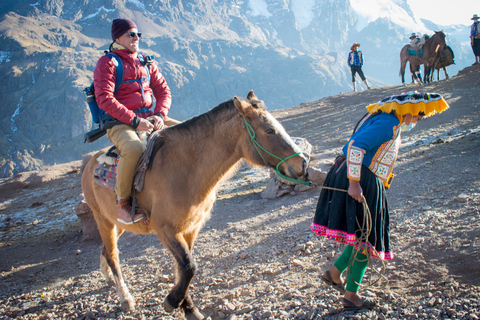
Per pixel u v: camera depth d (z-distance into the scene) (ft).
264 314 11.48
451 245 12.97
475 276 11.05
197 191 11.62
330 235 10.30
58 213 32.86
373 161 10.21
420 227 15.21
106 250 15.11
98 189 13.76
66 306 15.35
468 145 26.45
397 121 10.12
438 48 60.75
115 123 12.50
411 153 27.78
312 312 10.95
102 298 15.48
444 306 10.08
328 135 43.11
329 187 10.43
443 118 37.37
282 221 20.49
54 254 23.81
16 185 44.01
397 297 10.99
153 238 22.33
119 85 12.57
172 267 17.38
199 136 11.73
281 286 13.24
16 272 21.15
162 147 11.98
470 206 16.06
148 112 13.43
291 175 10.57
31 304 16.22
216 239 19.67
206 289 14.48
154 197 11.78
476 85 49.26
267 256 16.37
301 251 15.99
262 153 10.82
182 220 11.55
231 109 11.51
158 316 13.24
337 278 11.07
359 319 10.14
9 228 30.60
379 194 10.19
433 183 20.58
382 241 10.27
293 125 52.13
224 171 11.72
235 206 25.35
